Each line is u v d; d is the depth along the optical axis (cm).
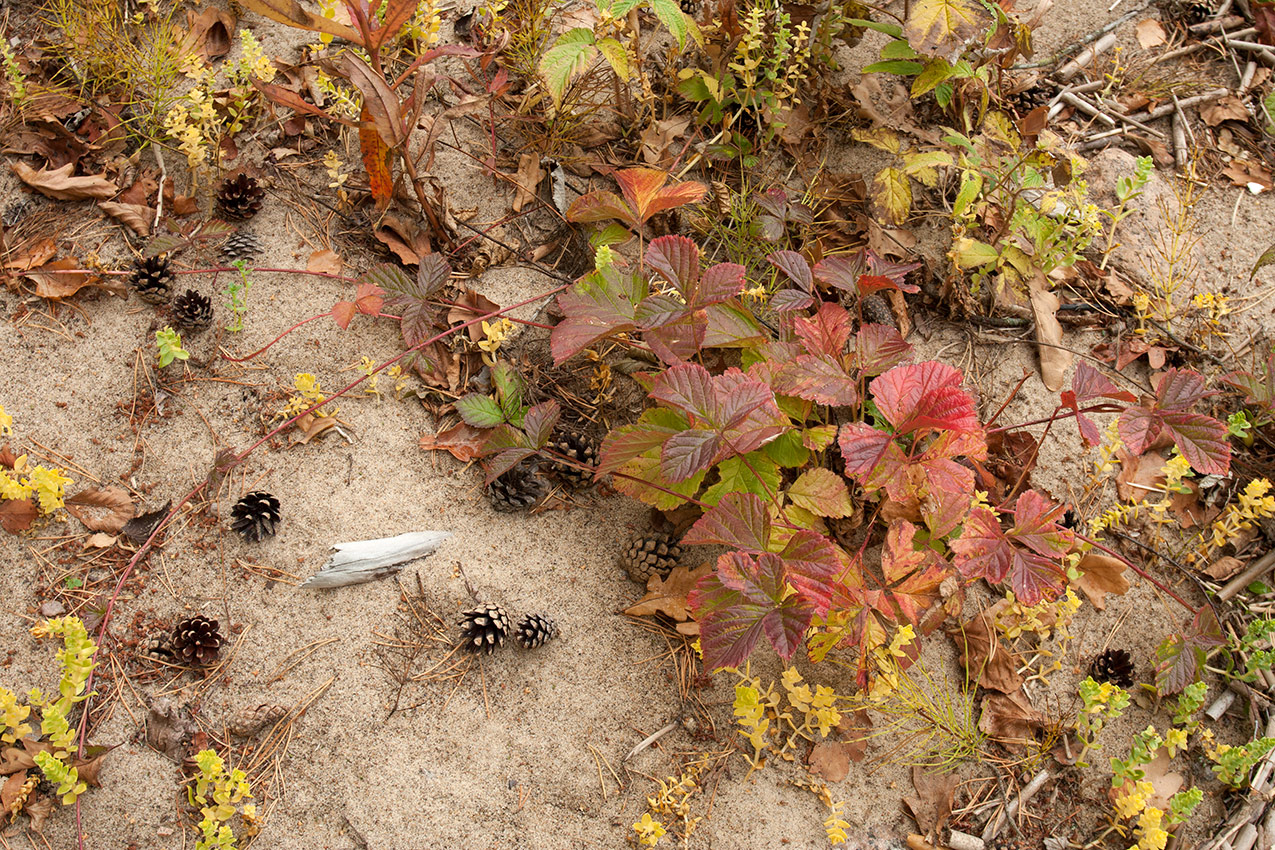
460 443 129
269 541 124
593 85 144
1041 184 136
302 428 128
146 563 123
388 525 126
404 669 121
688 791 119
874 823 120
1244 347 140
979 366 137
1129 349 138
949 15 130
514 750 119
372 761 118
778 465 121
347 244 136
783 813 119
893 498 116
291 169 139
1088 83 154
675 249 118
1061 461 133
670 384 113
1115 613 129
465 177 140
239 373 130
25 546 123
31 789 114
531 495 128
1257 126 153
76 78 139
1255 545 132
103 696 118
